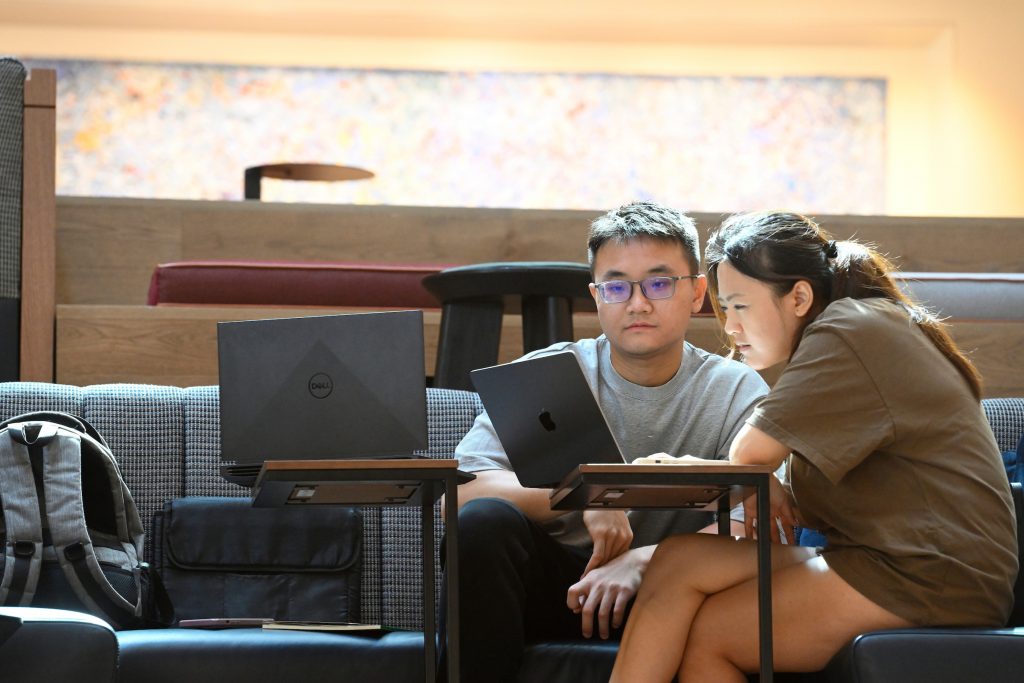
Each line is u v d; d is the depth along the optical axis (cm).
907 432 429
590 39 1662
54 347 754
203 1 1608
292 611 529
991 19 1656
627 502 453
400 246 902
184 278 774
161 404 570
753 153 1655
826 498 441
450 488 405
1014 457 529
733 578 434
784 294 464
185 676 446
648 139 1650
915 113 1677
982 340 750
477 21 1639
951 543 421
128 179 1600
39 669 402
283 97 1627
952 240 895
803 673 450
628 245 516
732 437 525
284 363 445
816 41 1673
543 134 1642
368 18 1628
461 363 662
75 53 1609
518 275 629
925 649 394
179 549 531
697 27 1652
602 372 540
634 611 441
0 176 745
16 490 489
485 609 457
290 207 904
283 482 404
